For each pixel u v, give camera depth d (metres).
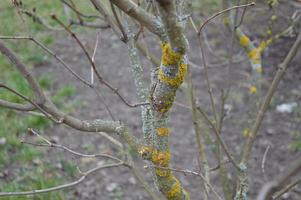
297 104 6.06
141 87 2.01
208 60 6.93
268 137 5.56
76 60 7.18
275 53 6.96
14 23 7.48
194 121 2.63
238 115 5.88
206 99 6.18
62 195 4.66
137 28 2.51
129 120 5.91
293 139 5.49
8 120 5.64
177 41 1.51
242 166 2.34
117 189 4.92
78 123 1.97
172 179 2.00
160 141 1.91
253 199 4.66
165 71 1.70
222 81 6.55
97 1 2.00
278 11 4.12
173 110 6.05
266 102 2.40
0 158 5.12
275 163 5.15
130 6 1.62
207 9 7.07
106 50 7.48
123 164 2.33
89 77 6.75
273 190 0.95
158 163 1.94
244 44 3.24
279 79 2.35
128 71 6.96
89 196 4.83
